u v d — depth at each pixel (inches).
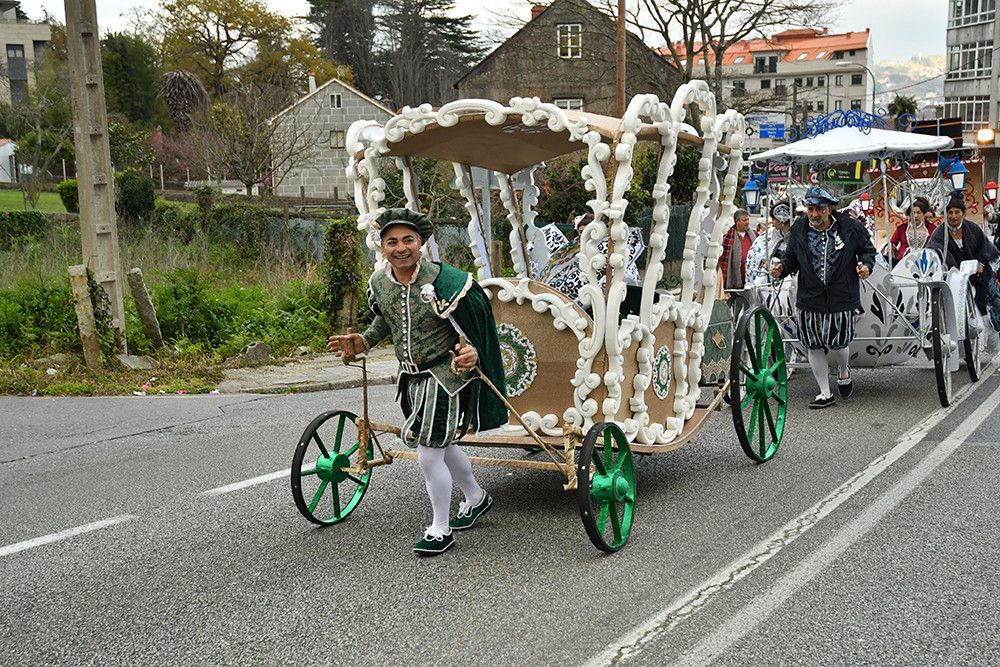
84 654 168.6
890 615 175.3
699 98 249.4
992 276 424.8
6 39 2957.7
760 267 473.4
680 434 256.4
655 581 193.9
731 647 163.6
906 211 483.5
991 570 195.6
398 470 286.5
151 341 512.4
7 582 204.5
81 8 481.4
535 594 188.7
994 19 2827.3
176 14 2689.5
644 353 236.1
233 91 1809.8
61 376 457.4
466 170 284.0
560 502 250.7
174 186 1904.5
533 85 1598.2
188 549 221.8
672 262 831.1
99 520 246.4
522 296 231.5
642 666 157.8
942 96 3161.9
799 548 210.7
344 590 193.8
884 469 271.6
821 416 346.0
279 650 167.6
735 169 275.6
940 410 347.3
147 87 2679.6
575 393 226.4
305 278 678.5
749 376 281.7
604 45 1563.7
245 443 331.6
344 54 2923.2
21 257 666.2
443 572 202.1
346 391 455.2
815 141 442.3
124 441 339.6
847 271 346.3
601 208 215.2
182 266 753.0
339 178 2034.9
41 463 310.2
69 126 1771.7
